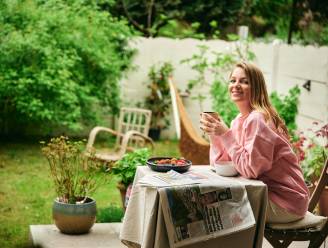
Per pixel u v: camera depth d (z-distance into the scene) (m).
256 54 8.04
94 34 8.51
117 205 5.73
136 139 7.70
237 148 3.33
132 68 9.37
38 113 7.96
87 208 4.38
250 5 12.02
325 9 8.77
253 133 3.28
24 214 5.32
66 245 4.16
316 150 5.38
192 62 9.54
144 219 3.17
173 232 2.97
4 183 6.39
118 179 4.98
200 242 3.08
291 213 3.33
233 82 3.49
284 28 11.93
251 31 12.21
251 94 3.44
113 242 4.28
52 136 9.23
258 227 3.19
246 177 3.33
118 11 11.27
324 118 6.07
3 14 8.02
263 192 3.17
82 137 9.28
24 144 8.55
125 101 9.59
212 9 11.87
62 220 4.36
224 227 3.07
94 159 4.83
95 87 8.78
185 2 11.75
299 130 6.67
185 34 10.81
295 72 6.86
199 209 3.04
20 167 7.16
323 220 3.42
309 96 6.46
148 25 11.32
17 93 8.04
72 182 4.48
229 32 12.24
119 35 9.06
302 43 8.95
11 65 8.02
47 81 7.81
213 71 8.69
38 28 8.05
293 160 3.37
